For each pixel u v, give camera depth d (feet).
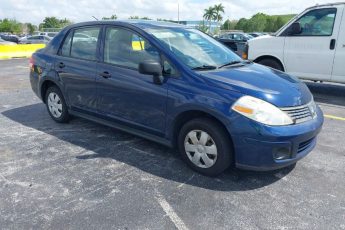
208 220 9.58
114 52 14.35
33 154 13.97
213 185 11.45
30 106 21.76
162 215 9.80
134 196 10.78
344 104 22.65
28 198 10.62
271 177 12.03
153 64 11.91
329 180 11.87
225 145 11.22
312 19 23.40
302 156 11.35
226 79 11.54
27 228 9.20
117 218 9.64
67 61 16.31
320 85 29.09
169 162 13.19
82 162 13.21
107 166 12.87
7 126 17.57
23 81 31.09
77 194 10.87
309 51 23.65
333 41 22.54
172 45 13.08
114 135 16.11
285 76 13.21
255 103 10.58
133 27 13.83
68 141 15.39
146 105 13.01
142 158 13.55
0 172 12.34
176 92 11.93
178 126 12.53
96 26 15.33
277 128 10.46
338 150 14.55
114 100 14.24
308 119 11.34
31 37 98.27
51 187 11.30
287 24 24.68
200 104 11.27
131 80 13.34
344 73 22.53
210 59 13.41
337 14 22.24
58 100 17.57
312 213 9.93
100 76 14.56
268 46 25.50
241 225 9.37
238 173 12.28
